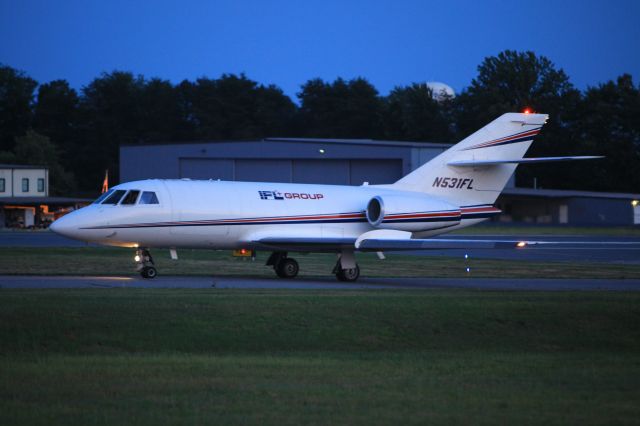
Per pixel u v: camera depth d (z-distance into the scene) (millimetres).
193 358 58781
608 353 68500
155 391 47969
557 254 180625
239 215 112375
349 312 73125
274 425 41469
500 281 116062
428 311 74812
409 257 167250
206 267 131375
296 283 106562
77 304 70938
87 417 42375
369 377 53188
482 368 57281
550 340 71438
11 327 64250
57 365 55062
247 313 70875
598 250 193625
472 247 101938
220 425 41312
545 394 49094
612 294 90625
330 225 120250
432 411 44531
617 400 47844
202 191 111438
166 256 153250
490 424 42344
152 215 106938
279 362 57656
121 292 82438
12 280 100062
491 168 129625
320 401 46188
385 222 119500
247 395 47281
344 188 124938
